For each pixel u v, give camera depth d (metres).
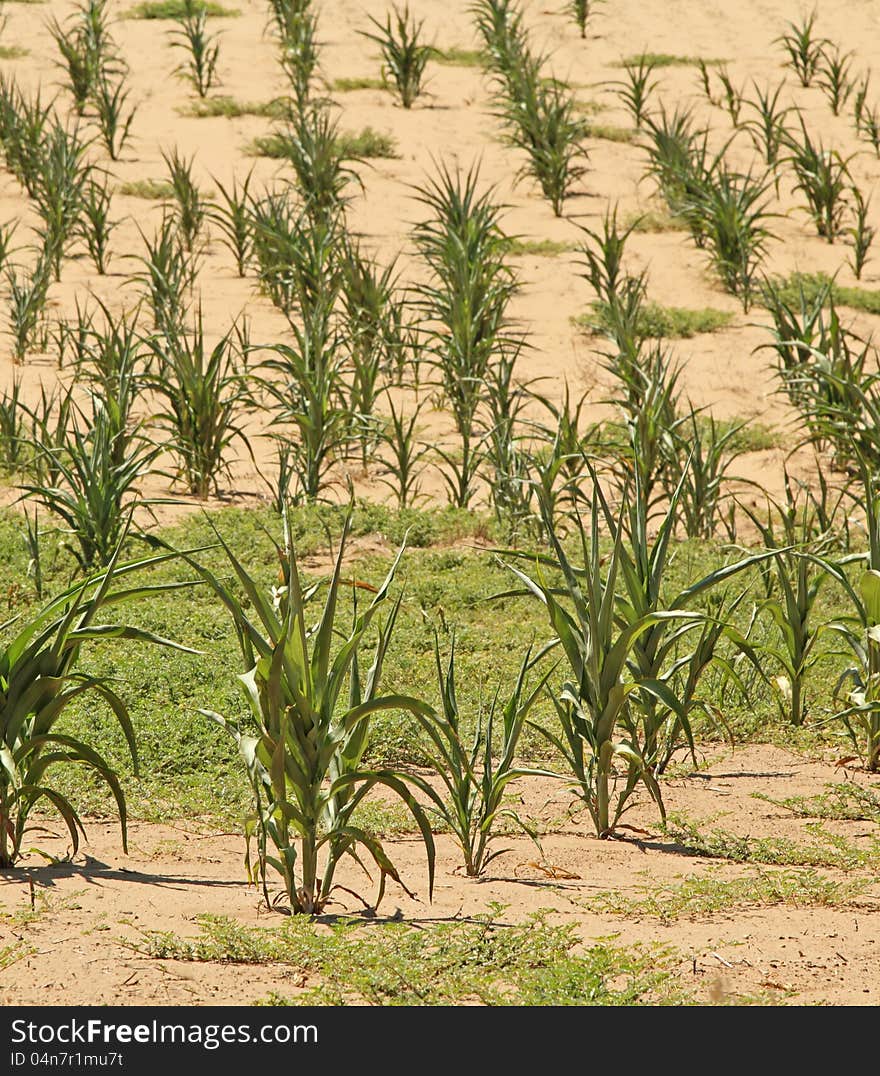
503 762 9.84
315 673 8.38
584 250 29.17
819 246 33.81
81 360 23.94
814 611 16.75
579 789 11.91
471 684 14.30
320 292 27.25
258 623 15.93
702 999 7.09
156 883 9.10
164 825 10.73
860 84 43.59
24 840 10.05
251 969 7.50
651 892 9.11
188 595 17.23
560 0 52.53
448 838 10.70
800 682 13.49
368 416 22.64
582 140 39.12
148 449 23.42
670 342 28.78
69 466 21.84
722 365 27.81
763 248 32.59
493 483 21.20
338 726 8.42
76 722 12.51
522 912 8.66
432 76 44.06
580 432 24.97
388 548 19.95
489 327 26.16
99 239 30.44
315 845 8.55
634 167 37.88
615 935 7.79
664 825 10.41
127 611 16.08
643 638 10.62
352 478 23.33
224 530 19.88
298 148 33.22
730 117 40.94
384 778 8.45
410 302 26.80
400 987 7.23
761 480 23.58
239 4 50.44
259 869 9.52
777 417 25.84
